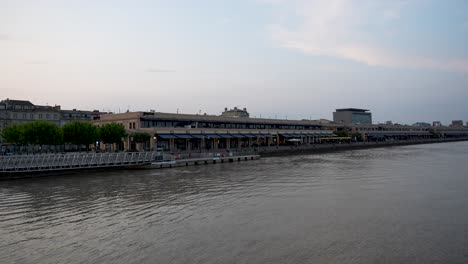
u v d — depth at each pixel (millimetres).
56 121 126812
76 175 62000
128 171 68750
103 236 28219
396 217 32469
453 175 59219
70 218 33281
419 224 30250
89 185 50906
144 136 90750
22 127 81312
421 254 23812
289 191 45438
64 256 24312
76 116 135125
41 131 77875
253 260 23156
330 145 146250
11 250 25438
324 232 28391
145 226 30703
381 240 26469
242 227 29984
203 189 47500
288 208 36188
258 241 26547
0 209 36750
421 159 92000
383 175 59938
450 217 32375
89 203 39250
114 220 32562
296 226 30016
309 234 27938
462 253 23875
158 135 94750
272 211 35062
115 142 89000
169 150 99312
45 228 30344
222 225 30641
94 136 83750
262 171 67625
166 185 50844
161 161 77250
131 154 73250
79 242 26922
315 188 47469
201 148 109125
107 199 41250
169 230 29516
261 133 129125
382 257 23391
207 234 28328
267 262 22812
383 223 30641
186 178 58156
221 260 23250
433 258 23141
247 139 128250
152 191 46094
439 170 66500
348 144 156125
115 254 24562
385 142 183375
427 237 27016
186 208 36812
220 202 39438
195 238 27438
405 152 123312
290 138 143500
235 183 52438
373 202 38531
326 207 36438
